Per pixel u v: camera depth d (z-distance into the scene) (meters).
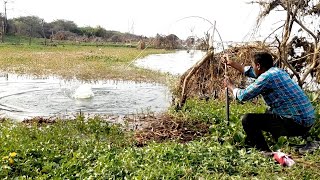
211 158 5.97
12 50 37.84
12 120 9.43
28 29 66.12
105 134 8.03
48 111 11.18
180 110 9.34
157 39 43.00
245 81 10.80
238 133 7.01
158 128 8.38
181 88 10.57
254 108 9.17
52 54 34.22
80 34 71.69
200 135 8.02
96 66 24.39
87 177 5.41
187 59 36.47
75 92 14.26
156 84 17.22
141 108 11.43
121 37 68.75
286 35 9.83
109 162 5.75
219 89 10.81
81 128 8.38
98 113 10.95
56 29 69.88
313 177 5.48
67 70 21.78
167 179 5.26
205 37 10.47
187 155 6.01
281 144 6.91
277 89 6.20
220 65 10.56
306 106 6.23
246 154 6.26
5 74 19.48
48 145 6.70
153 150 6.21
